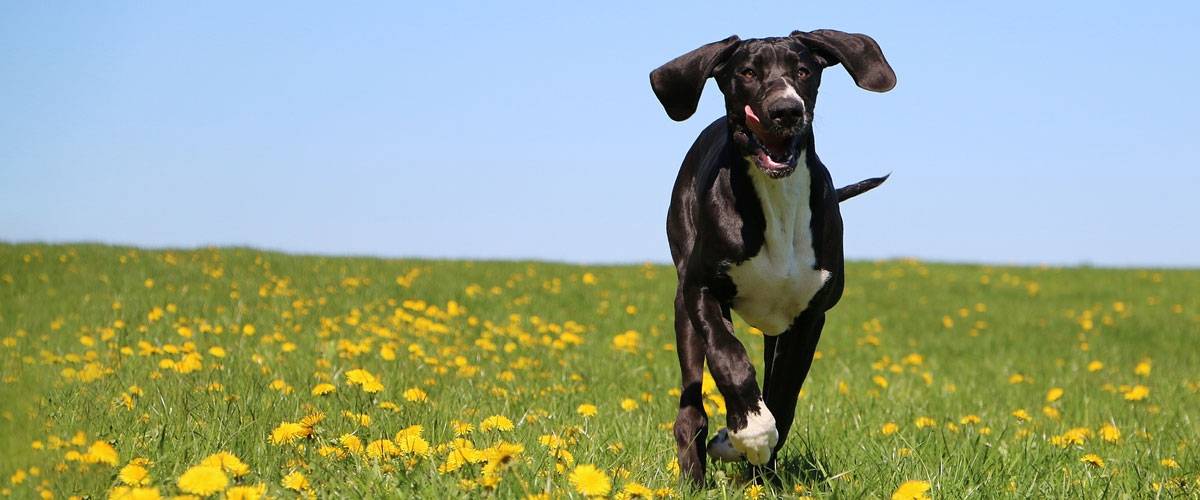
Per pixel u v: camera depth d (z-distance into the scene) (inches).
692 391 168.1
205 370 241.6
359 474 138.6
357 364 266.4
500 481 127.6
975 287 802.2
